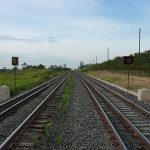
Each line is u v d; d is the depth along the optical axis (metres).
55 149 10.90
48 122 15.47
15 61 35.56
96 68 153.12
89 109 20.41
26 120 14.74
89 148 11.05
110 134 13.07
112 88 40.00
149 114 17.56
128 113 18.98
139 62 92.12
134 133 13.17
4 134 13.12
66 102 22.97
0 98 26.30
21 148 10.95
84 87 40.28
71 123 15.60
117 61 120.56
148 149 10.69
